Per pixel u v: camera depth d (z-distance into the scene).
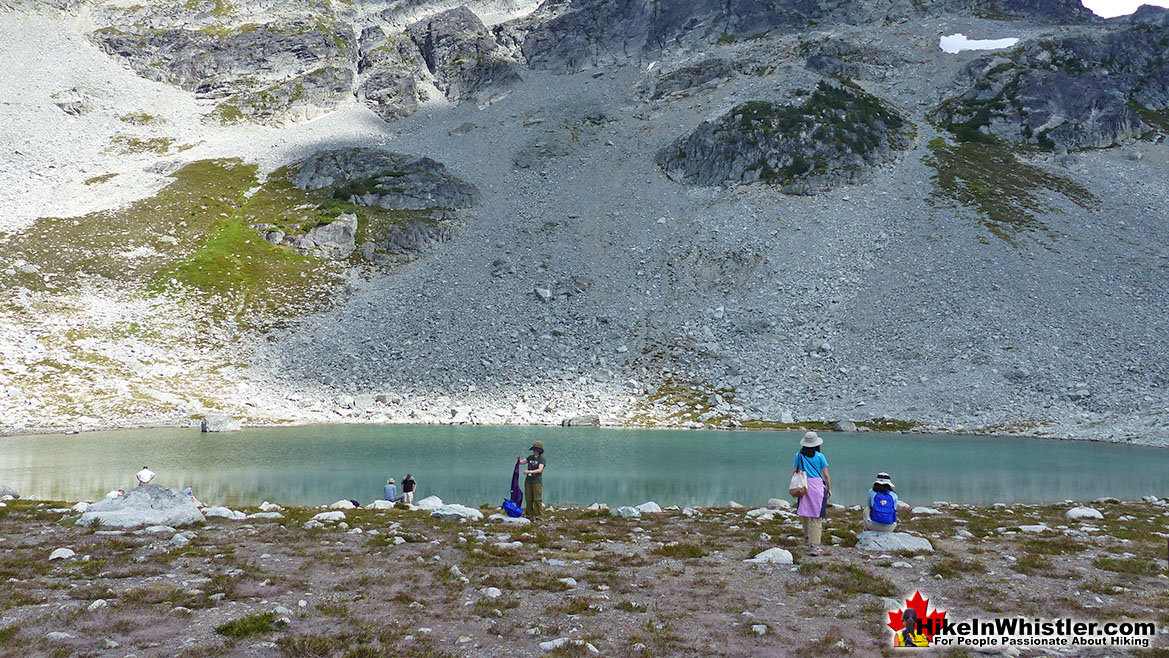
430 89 193.62
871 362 77.25
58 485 33.94
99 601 10.94
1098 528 20.48
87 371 70.88
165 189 120.94
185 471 40.00
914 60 165.12
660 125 152.50
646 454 49.28
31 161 129.88
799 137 126.06
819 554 16.34
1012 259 90.06
